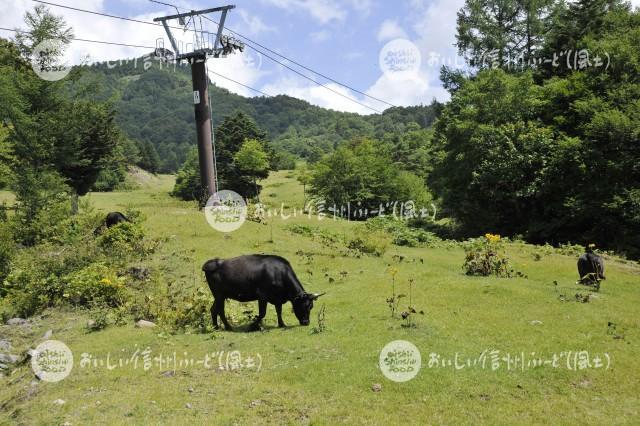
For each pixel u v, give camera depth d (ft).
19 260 59.82
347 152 180.14
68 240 66.03
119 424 24.08
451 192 135.33
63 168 101.86
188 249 65.82
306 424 23.65
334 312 42.06
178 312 41.29
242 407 25.44
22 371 34.04
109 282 48.37
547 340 33.37
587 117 108.27
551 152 109.50
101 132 109.40
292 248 71.15
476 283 49.83
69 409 26.17
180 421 24.09
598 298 45.11
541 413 24.31
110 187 301.22
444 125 147.64
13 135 82.02
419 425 23.20
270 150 238.07
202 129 99.55
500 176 112.78
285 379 28.48
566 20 135.23
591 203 101.55
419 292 46.98
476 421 23.54
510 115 120.67
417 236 90.38
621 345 32.89
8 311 49.37
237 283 38.06
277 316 40.19
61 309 48.19
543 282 53.78
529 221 119.14
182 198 250.16
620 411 24.62
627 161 99.14
